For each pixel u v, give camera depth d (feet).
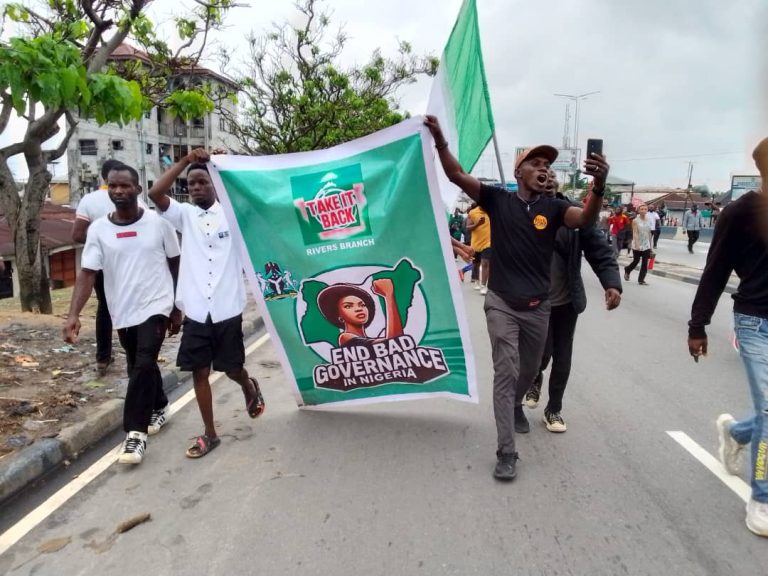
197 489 12.24
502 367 12.41
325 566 9.54
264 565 9.61
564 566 9.44
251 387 15.01
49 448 13.35
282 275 14.96
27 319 25.81
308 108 56.90
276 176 14.28
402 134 13.57
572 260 13.88
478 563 9.54
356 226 14.28
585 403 17.34
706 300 10.94
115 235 13.37
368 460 13.47
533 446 14.15
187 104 27.48
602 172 11.10
